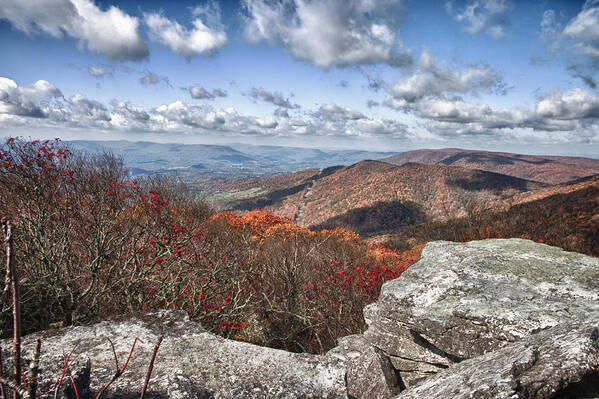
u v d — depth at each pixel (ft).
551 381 5.30
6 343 7.79
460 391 5.84
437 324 10.51
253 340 18.20
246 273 21.18
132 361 7.54
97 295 14.15
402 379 11.90
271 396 6.87
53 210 14.67
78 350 7.77
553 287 11.24
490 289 11.53
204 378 7.22
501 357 6.97
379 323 12.69
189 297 16.96
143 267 15.47
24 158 14.43
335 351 12.89
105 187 16.75
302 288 21.84
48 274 13.08
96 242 14.84
